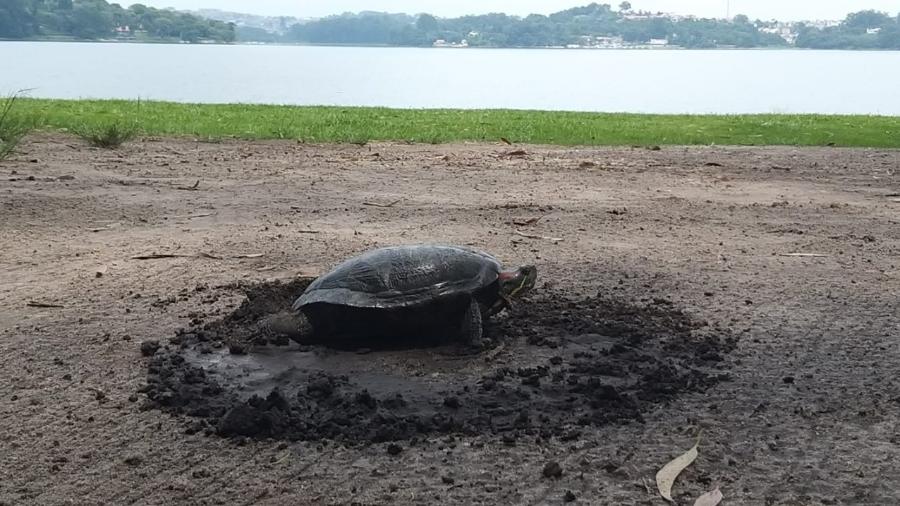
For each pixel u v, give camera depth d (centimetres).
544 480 102
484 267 135
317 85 1355
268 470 104
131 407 118
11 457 106
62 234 201
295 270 175
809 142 393
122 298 158
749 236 209
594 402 118
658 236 207
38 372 128
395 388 123
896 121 495
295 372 127
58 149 319
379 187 262
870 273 179
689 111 802
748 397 121
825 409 118
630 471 104
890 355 136
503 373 126
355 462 105
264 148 343
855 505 98
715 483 102
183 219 217
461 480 102
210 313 150
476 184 271
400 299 130
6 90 841
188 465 105
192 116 447
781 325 148
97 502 98
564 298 158
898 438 111
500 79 1666
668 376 126
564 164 315
